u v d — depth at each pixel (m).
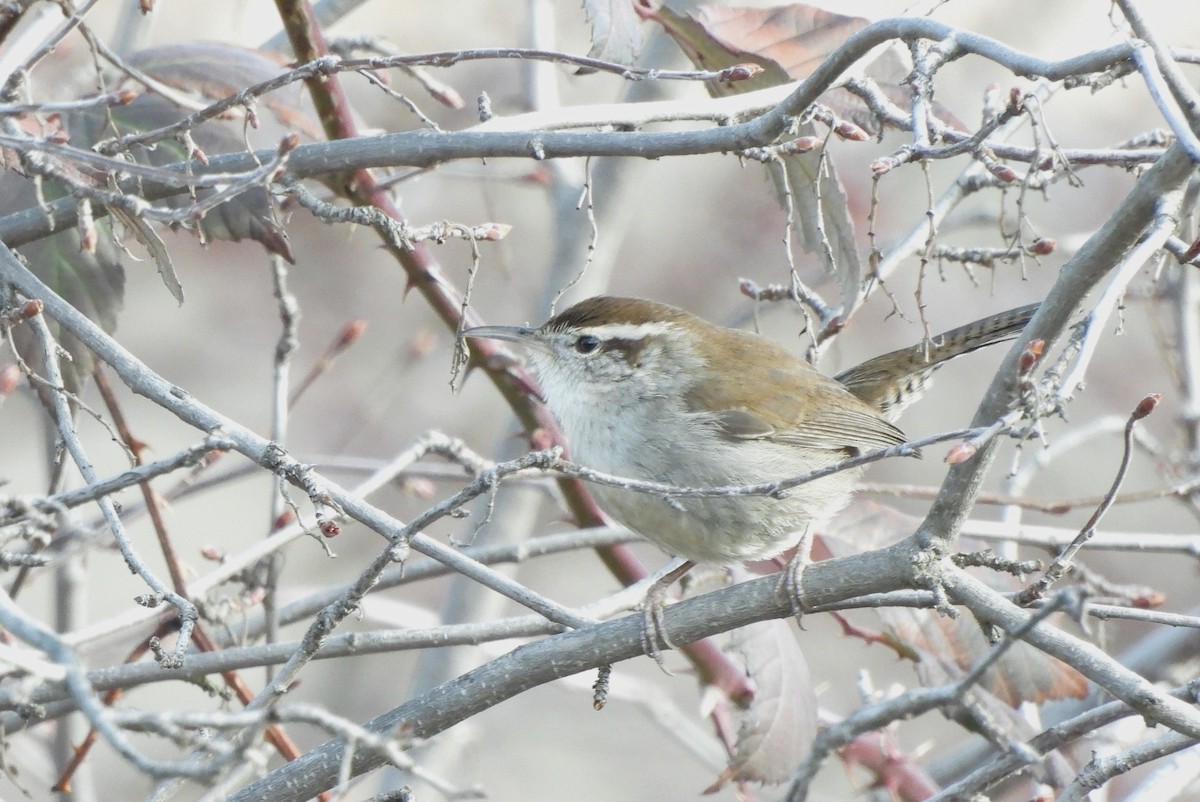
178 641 6.40
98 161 7.14
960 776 12.65
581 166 15.01
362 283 19.06
